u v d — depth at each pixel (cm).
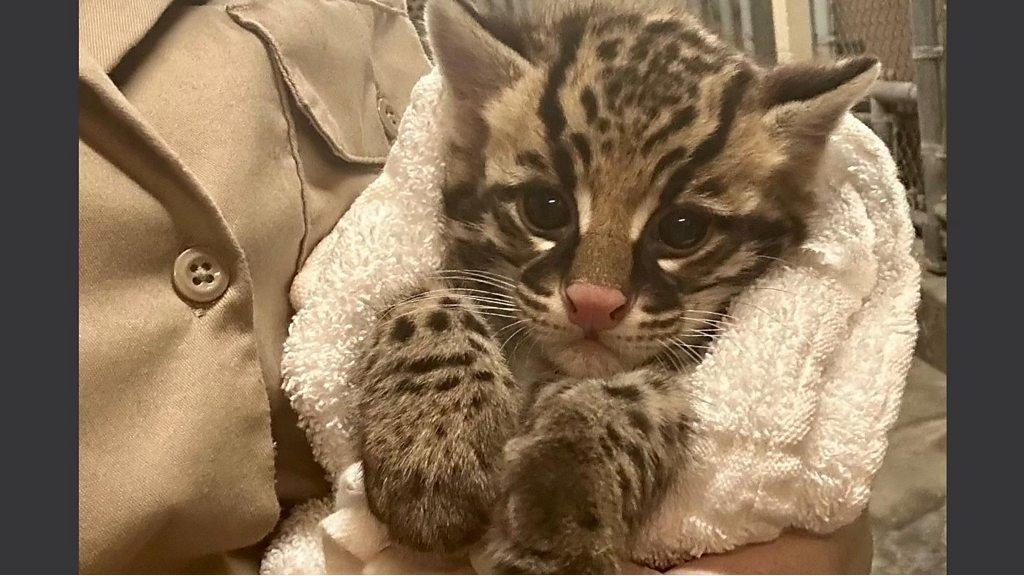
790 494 16
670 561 16
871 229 20
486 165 20
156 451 15
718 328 19
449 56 20
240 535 17
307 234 20
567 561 14
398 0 27
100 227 15
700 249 19
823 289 18
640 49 20
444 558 16
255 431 16
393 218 20
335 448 19
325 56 21
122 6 17
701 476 16
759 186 19
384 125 25
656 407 16
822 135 19
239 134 18
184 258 16
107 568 15
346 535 16
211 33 19
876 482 23
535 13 21
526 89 19
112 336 15
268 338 19
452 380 17
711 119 19
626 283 18
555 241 19
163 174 16
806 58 21
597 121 18
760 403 16
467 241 20
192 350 16
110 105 15
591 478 15
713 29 22
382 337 18
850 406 17
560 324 18
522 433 16
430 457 16
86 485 14
